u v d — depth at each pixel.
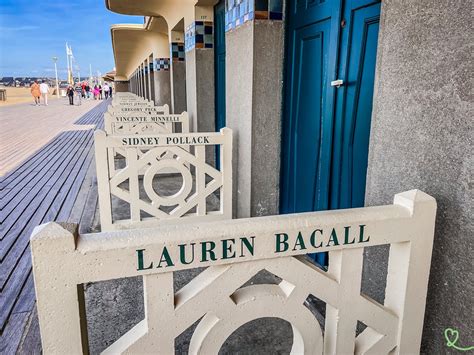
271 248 1.14
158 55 10.20
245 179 3.24
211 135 3.20
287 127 3.06
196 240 1.06
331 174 2.56
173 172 5.72
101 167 3.09
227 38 3.54
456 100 1.22
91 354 1.90
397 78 1.46
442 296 1.35
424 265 1.31
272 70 2.98
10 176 5.71
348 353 1.32
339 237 1.20
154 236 1.04
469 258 1.23
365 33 2.15
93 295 2.42
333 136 2.51
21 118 15.52
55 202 4.41
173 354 1.13
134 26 9.78
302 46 2.78
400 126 1.46
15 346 1.97
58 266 0.98
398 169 1.48
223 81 4.81
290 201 3.12
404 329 1.34
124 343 1.10
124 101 8.91
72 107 22.88
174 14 6.37
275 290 1.20
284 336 1.98
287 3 2.90
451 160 1.26
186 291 1.13
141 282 2.57
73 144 8.84
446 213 1.29
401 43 1.43
